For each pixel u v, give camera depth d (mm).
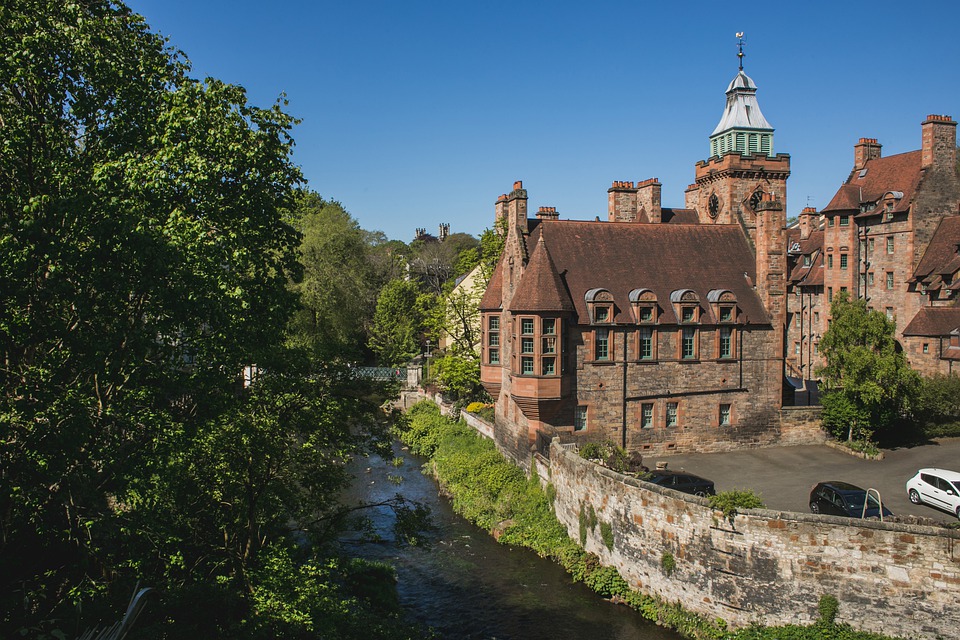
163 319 17875
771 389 45781
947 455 41906
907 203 61125
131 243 16000
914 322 56000
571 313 41938
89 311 16422
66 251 15680
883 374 42125
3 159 17938
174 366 19312
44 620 15555
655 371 43562
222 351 19000
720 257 47344
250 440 19406
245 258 19516
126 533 19016
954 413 47375
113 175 17578
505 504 40594
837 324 44906
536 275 41000
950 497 30641
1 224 16953
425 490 47125
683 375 44031
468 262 76438
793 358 76062
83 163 19844
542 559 35062
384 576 31938
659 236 47250
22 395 17078
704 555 27641
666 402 43812
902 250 61906
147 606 17266
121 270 16562
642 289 43844
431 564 34688
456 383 62094
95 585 17906
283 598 19078
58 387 16750
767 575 25953
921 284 59156
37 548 19875
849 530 24578
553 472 38250
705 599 27609
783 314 45875
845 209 66688
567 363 42094
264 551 22188
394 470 52156
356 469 52344
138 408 18594
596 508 33281
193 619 17719
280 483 22094
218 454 19875
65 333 16469
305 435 22484
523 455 42969
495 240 64062
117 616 16500
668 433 43906
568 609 29922
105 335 17094
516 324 41188
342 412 21766
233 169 21094
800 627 25141
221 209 21406
